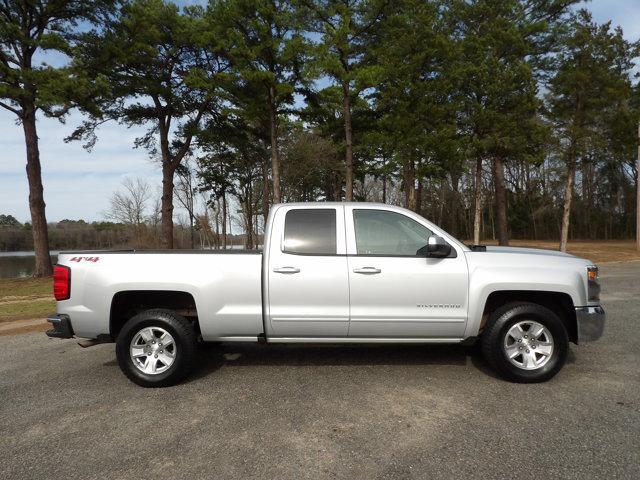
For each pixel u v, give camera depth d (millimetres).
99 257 4734
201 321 4641
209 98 20828
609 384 4426
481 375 4770
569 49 19516
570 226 52062
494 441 3307
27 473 3012
